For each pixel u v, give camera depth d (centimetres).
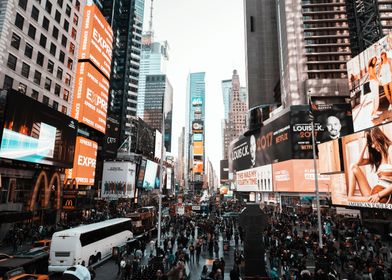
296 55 8712
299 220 4447
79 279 1255
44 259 1745
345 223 4050
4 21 3394
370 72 5066
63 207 4247
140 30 13588
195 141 18550
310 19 8944
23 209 3562
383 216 3622
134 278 1709
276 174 8144
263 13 13562
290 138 7275
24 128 3447
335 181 4391
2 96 3186
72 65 5022
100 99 6944
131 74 12925
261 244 1552
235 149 13350
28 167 3669
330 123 7081
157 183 11238
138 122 10950
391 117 4506
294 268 1752
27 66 3831
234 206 6712
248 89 13025
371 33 7912
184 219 4409
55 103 4500
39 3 4091
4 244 2895
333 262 2059
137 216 3594
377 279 1545
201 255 2686
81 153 5984
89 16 6394
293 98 8406
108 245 2566
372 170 3534
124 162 7762
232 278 1480
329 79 8250
